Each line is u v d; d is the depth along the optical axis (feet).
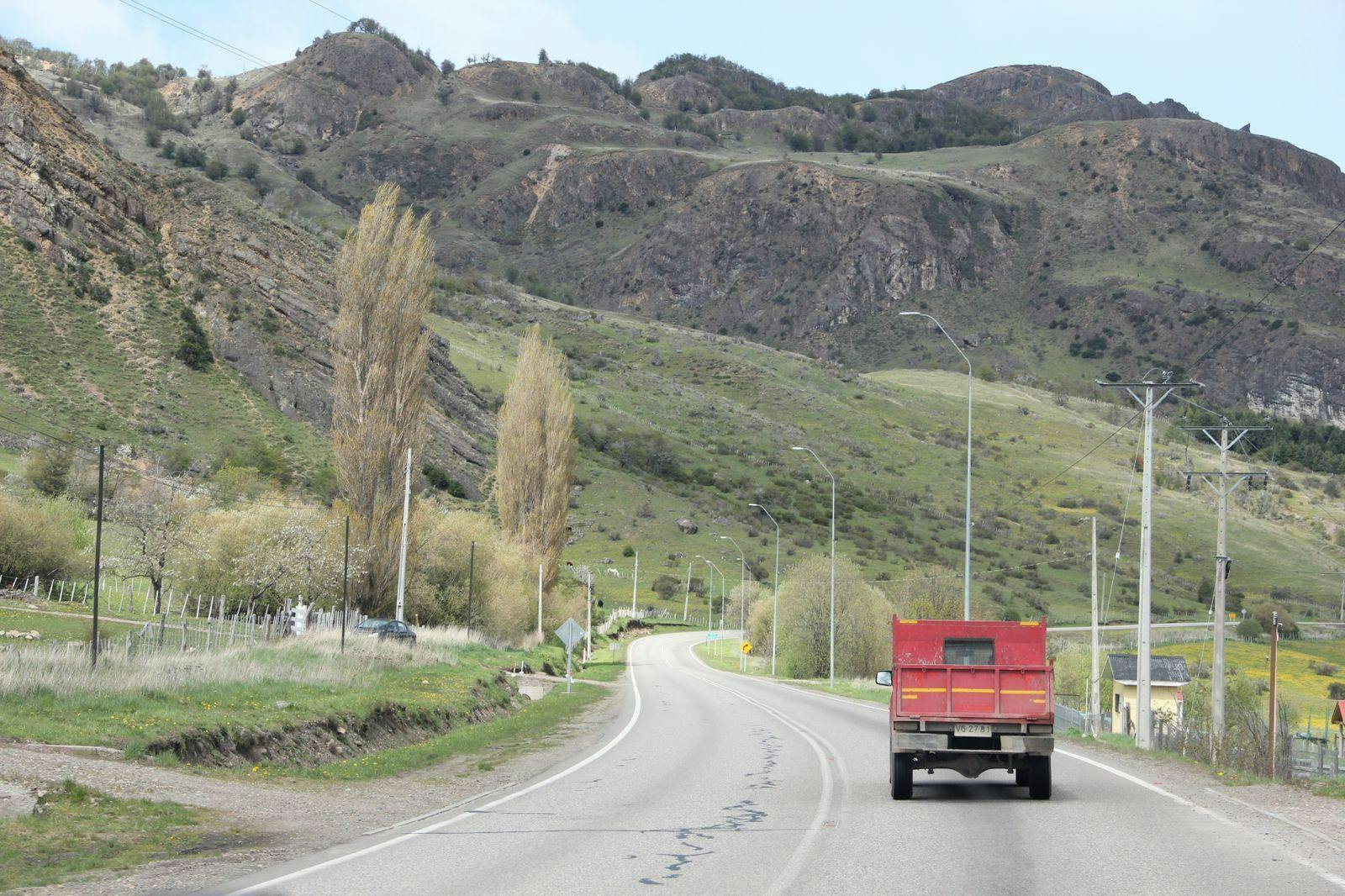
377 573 168.76
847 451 569.64
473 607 211.00
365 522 167.84
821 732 93.86
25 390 287.69
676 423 590.55
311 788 55.36
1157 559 363.97
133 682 69.26
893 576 356.18
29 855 35.76
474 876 33.50
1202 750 80.28
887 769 65.87
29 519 160.15
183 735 58.49
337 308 415.85
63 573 164.66
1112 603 330.34
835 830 42.45
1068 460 546.67
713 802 51.44
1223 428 115.24
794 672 232.53
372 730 78.79
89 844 37.88
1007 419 649.20
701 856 36.86
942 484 512.22
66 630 116.98
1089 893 30.27
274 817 45.68
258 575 166.09
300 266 422.82
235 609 173.06
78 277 351.05
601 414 563.89
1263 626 299.17
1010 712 52.01
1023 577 359.05
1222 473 112.06
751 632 296.30
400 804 52.16
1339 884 31.35
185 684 72.69
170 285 378.73
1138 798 52.60
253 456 296.71
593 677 205.05
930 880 32.35
